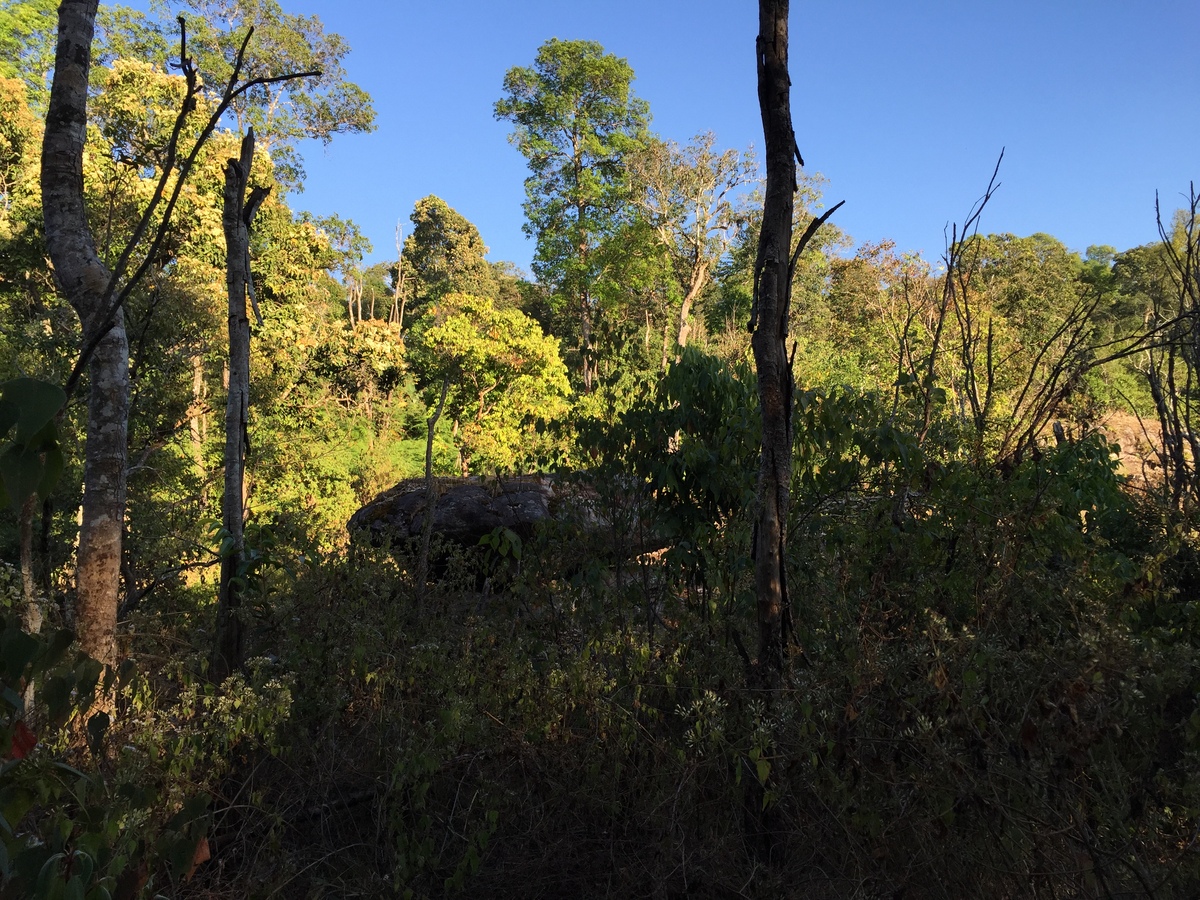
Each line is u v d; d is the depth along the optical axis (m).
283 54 29.27
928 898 2.59
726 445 4.32
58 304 12.48
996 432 4.84
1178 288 4.64
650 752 3.20
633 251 36.94
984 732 2.65
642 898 2.82
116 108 14.95
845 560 3.62
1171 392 4.66
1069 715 2.37
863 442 4.00
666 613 4.45
